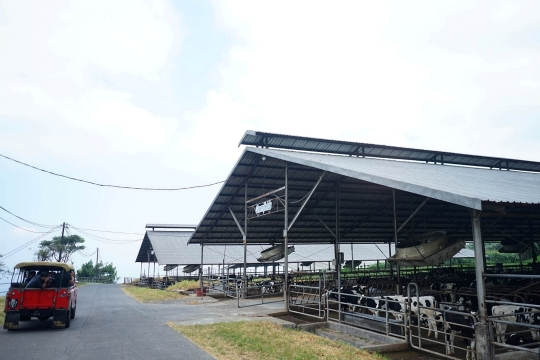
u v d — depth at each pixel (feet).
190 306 66.23
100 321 48.80
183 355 30.91
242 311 58.29
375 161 62.18
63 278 47.29
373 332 41.19
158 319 50.14
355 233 100.27
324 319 51.29
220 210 83.05
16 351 32.35
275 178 71.41
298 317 54.80
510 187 41.06
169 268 144.97
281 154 57.00
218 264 136.98
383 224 92.58
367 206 79.77
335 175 66.64
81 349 33.01
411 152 77.15
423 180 37.83
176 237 157.17
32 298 42.98
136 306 67.51
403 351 36.63
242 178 72.95
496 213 31.07
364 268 147.23
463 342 38.91
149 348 33.27
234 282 90.68
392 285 79.20
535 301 49.08
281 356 30.94
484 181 45.88
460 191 31.24
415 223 90.94
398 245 56.24
